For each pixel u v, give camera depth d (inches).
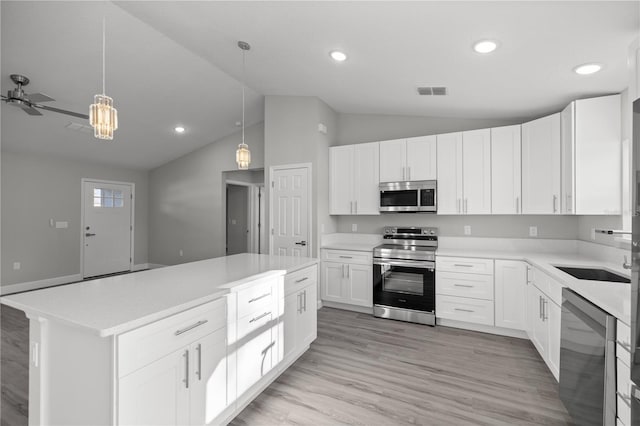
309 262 108.8
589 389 63.2
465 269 129.5
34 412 59.1
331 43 98.0
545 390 87.8
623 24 66.5
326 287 160.9
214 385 69.1
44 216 207.2
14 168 194.2
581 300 68.8
